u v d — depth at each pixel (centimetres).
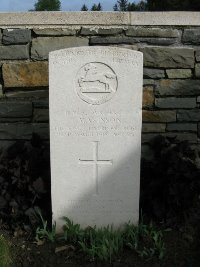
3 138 213
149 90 208
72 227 165
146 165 190
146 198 180
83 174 164
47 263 153
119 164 163
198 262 152
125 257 156
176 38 204
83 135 160
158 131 212
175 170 180
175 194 175
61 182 164
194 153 199
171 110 210
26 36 202
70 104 158
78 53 154
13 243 165
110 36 203
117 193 166
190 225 172
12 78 207
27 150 189
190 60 204
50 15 200
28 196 176
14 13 200
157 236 163
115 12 200
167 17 201
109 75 156
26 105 209
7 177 181
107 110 159
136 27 202
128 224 168
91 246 159
